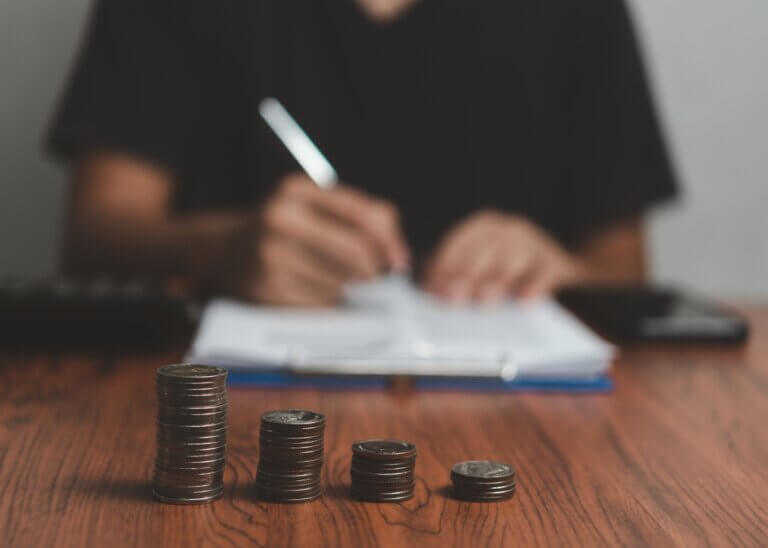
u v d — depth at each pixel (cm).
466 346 86
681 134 190
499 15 184
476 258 123
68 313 89
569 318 107
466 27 183
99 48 174
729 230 191
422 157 184
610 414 73
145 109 172
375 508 49
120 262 151
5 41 180
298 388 79
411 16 182
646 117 182
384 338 89
